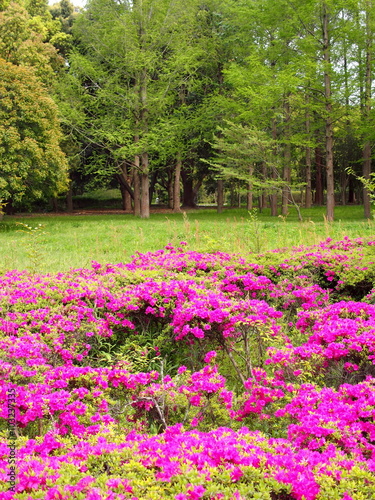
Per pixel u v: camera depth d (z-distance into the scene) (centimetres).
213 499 192
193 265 760
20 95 2069
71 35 3328
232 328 416
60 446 251
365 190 2261
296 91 2155
